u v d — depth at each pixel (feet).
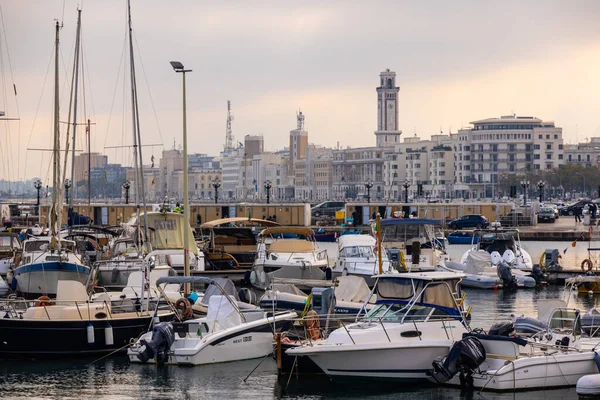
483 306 192.34
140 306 142.82
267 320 134.10
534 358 114.42
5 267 224.94
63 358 133.28
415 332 117.50
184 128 179.11
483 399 112.16
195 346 128.98
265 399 113.91
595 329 130.62
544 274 229.04
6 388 119.14
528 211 533.55
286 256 210.79
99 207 444.96
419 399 112.68
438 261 227.61
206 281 134.72
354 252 214.48
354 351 114.93
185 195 177.27
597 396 111.86
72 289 141.59
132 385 120.16
